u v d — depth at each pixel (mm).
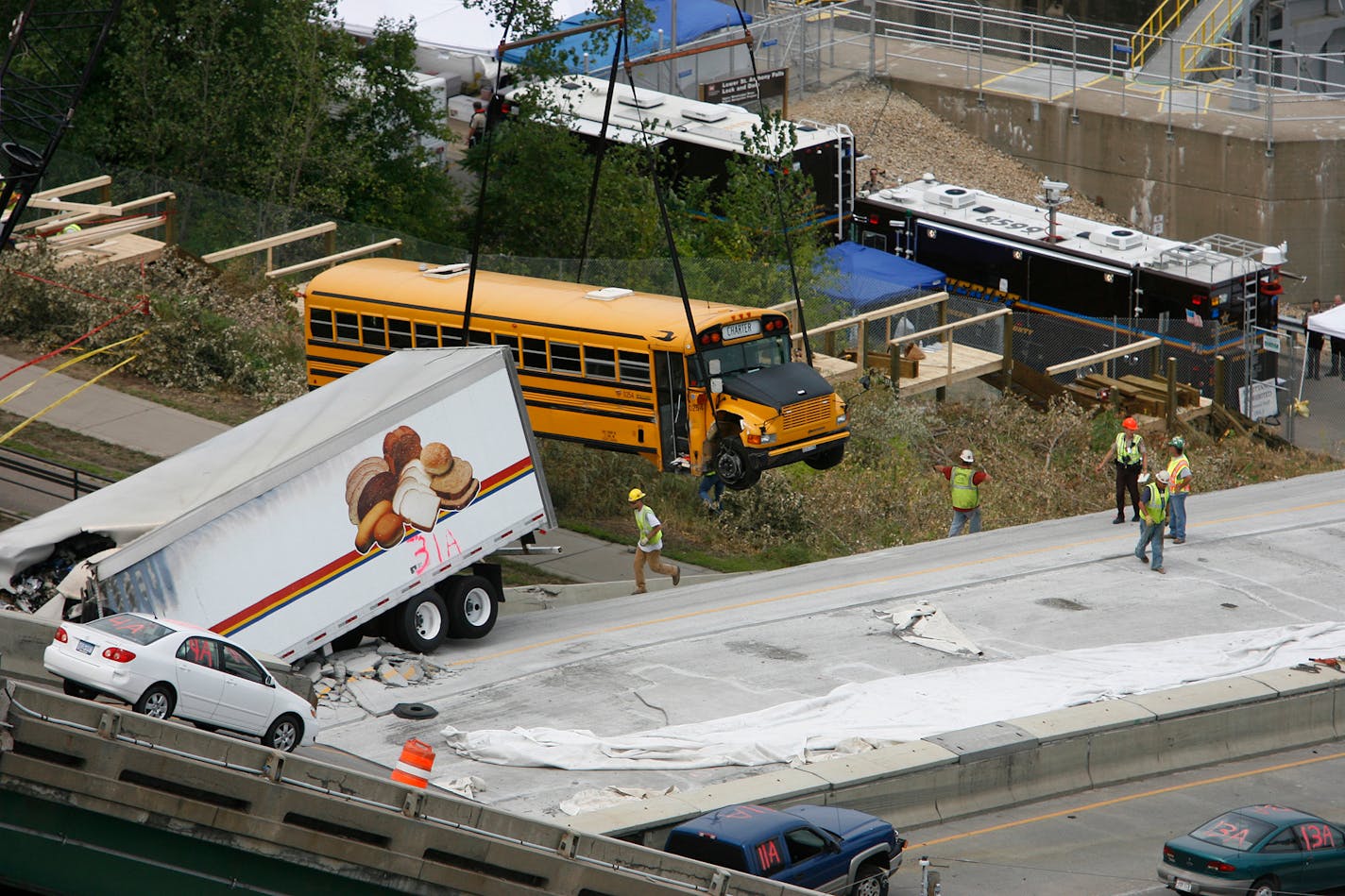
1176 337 93625
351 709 48812
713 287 93188
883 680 51844
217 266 92938
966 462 72625
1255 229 127625
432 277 71938
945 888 40000
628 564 68438
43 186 97312
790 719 48500
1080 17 166125
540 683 51594
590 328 66250
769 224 97625
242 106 101375
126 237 90938
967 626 58062
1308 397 105250
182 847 31781
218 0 101125
